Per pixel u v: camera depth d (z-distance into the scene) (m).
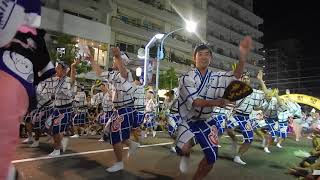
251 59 60.09
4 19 1.71
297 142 13.76
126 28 34.81
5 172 1.62
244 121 7.80
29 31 1.91
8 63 1.74
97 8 31.64
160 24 40.81
